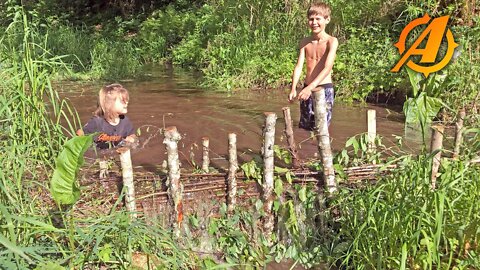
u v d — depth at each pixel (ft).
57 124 10.86
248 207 10.85
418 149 13.96
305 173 11.21
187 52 33.27
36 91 10.41
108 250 8.48
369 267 9.14
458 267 8.84
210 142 14.69
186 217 10.55
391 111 19.01
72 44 32.40
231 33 30.76
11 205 8.91
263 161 10.83
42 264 7.55
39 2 50.19
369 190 10.25
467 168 9.55
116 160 12.92
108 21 48.73
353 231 9.83
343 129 16.21
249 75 24.72
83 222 9.23
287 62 25.39
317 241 10.67
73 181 7.61
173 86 24.59
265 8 30.37
